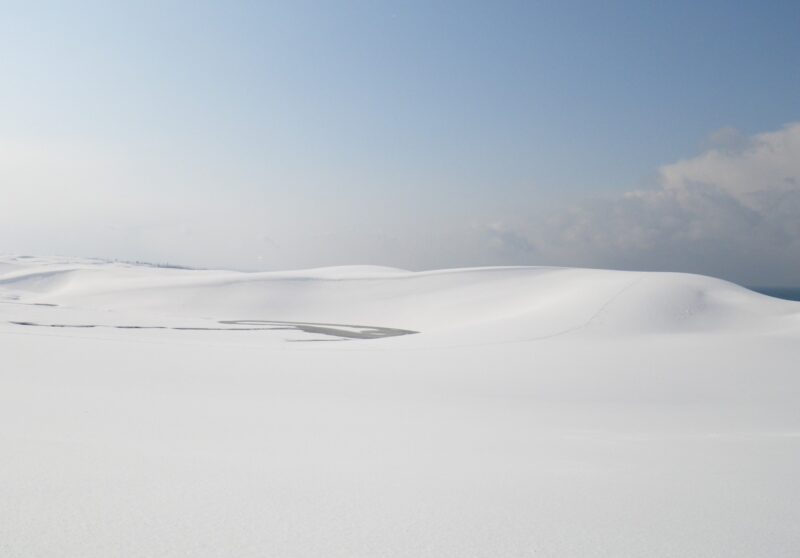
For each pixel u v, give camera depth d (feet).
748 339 96.58
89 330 126.21
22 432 24.49
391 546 13.04
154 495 16.11
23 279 342.85
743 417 45.03
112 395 39.32
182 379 53.72
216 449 23.54
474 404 47.75
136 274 346.54
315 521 14.55
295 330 176.45
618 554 13.10
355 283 265.13
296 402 42.39
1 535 12.70
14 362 58.08
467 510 16.02
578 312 136.36
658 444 29.81
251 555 12.18
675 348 90.17
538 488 18.93
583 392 59.47
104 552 12.01
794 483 20.88
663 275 177.37
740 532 15.02
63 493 15.87
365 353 87.97
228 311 244.63
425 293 245.45
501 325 130.21
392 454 24.41
